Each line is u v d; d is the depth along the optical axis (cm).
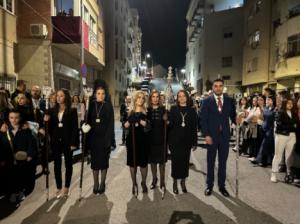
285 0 2227
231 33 3659
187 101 573
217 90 567
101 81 583
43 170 704
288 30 2148
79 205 512
